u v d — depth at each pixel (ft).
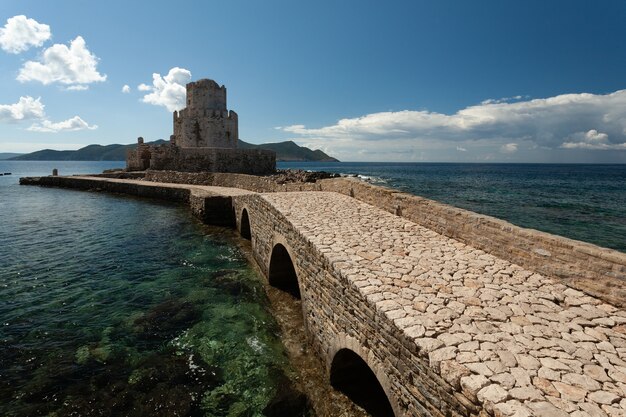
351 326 21.45
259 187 88.53
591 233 79.00
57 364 28.58
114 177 158.30
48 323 35.35
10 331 33.71
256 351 30.37
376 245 28.66
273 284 45.03
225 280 46.73
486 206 118.42
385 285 20.80
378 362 18.24
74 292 43.09
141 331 33.86
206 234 72.64
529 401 11.61
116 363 28.89
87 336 32.96
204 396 25.31
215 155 140.36
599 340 15.64
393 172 396.98
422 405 14.62
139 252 60.03
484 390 12.05
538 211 108.37
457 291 20.26
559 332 16.20
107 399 24.88
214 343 31.73
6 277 47.85
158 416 23.54
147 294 42.50
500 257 26.11
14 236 70.33
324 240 29.73
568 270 21.43
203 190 98.89
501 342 15.16
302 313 34.99
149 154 176.24
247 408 24.20
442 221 32.24
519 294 20.10
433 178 275.39
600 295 19.69
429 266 24.18
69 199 121.19
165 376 27.30
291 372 27.43
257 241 53.52
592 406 11.46
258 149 152.35
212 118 158.20
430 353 14.19
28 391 25.46
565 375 13.07
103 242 66.28
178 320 35.96
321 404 24.20
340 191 56.59
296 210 41.57
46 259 55.93
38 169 493.36
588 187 195.62
